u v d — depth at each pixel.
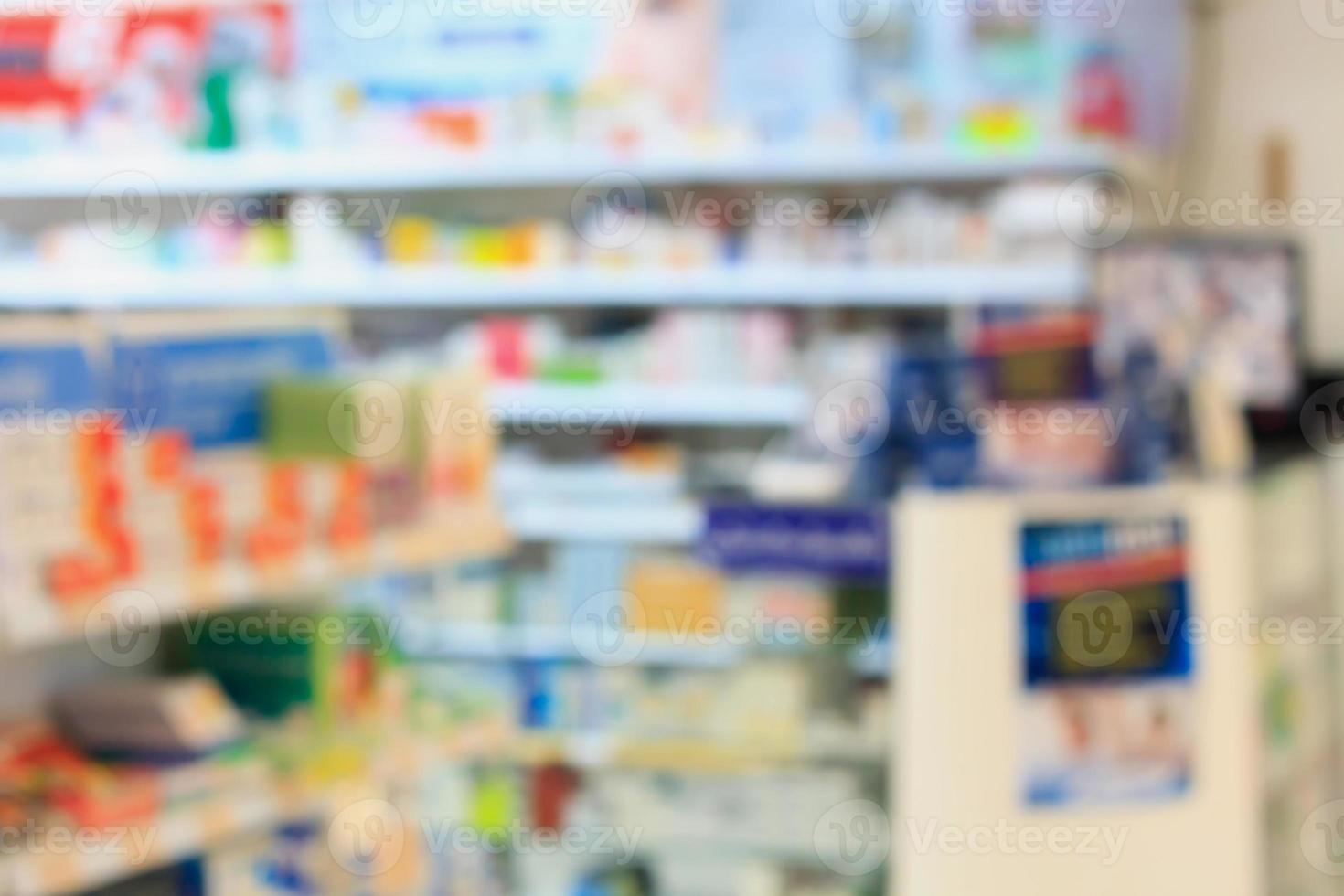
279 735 2.71
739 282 4.97
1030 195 4.68
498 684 4.64
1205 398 3.16
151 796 2.29
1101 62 4.75
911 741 2.76
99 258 5.49
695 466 5.22
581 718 4.55
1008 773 2.73
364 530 2.64
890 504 3.16
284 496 2.44
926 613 2.74
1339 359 5.16
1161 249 4.47
